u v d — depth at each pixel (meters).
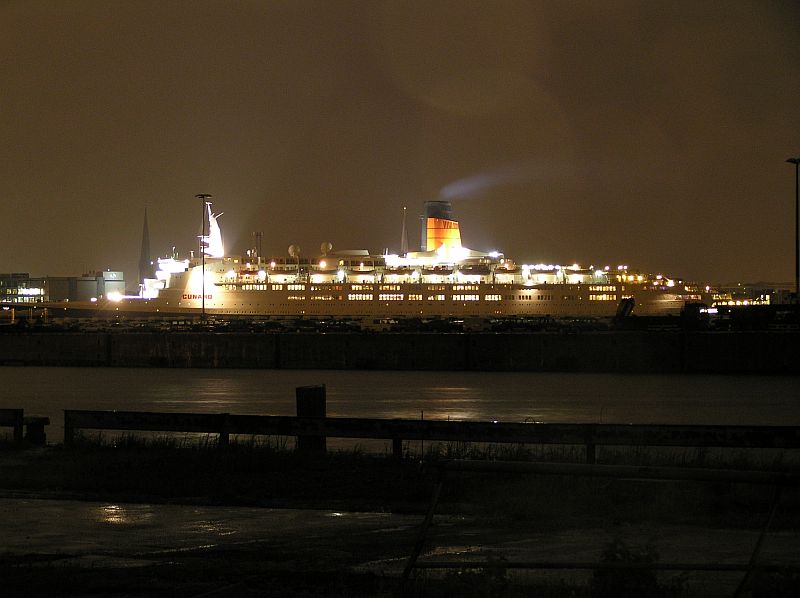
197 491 26.86
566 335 107.56
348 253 187.12
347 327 144.62
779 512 22.47
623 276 184.00
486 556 18.41
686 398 74.19
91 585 16.05
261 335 117.69
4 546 20.00
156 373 107.88
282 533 21.28
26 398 76.31
